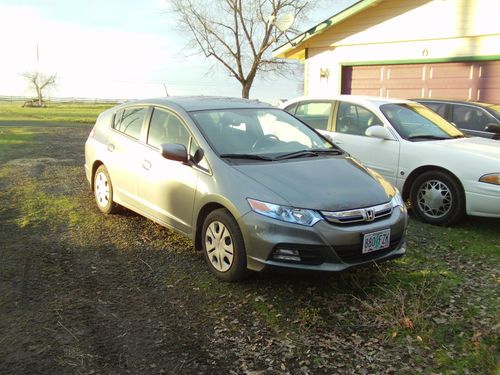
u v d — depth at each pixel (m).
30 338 3.36
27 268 4.50
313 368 3.15
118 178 5.75
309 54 14.72
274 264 3.88
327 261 3.85
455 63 12.15
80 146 13.16
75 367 3.06
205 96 6.03
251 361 3.20
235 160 4.48
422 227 6.14
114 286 4.20
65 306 3.82
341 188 4.18
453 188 6.00
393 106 7.18
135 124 5.72
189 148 4.80
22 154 11.20
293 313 3.82
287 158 4.68
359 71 13.86
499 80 11.58
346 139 7.18
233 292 4.13
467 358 3.26
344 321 3.72
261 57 29.70
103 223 5.85
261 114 5.42
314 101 7.91
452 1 11.94
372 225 4.02
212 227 4.35
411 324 3.62
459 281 4.49
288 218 3.85
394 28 12.95
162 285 4.24
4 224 5.74
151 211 5.19
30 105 57.78
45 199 6.89
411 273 4.62
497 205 5.67
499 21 11.33
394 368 3.16
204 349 3.32
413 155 6.38
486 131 8.27
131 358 3.19
